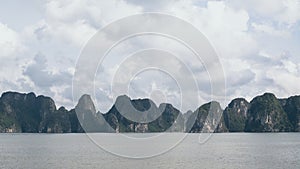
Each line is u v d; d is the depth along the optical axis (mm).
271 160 71438
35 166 62656
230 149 100500
